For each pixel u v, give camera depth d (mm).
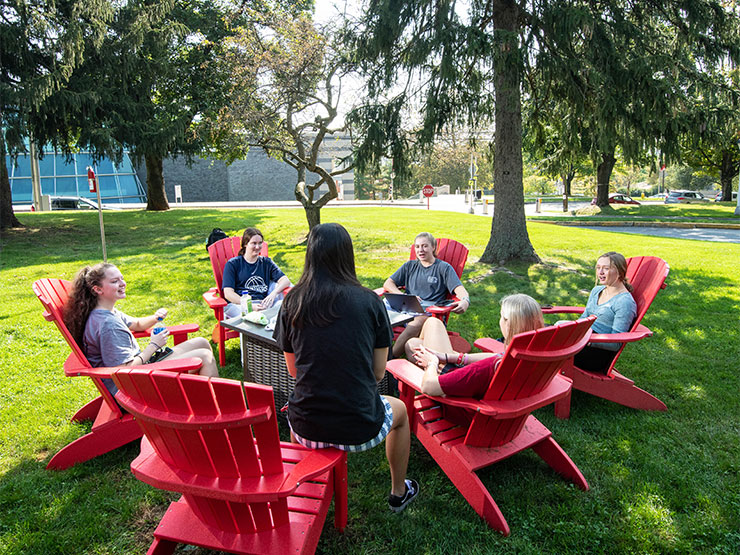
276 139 9922
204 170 45000
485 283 7387
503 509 2475
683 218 22500
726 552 2189
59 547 2195
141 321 3422
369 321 1970
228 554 2152
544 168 13664
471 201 25031
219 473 1774
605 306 3656
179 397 1621
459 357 2783
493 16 8109
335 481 2242
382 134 8352
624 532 2307
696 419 3391
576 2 7574
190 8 16922
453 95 7801
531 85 8828
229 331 4312
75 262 9062
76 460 2760
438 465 2766
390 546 2240
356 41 8523
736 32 7562
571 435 3168
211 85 16625
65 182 37062
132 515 2432
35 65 12211
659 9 7645
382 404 2139
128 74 13297
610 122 7656
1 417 3291
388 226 14273
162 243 11734
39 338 4812
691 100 7781
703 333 5121
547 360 2182
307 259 1974
